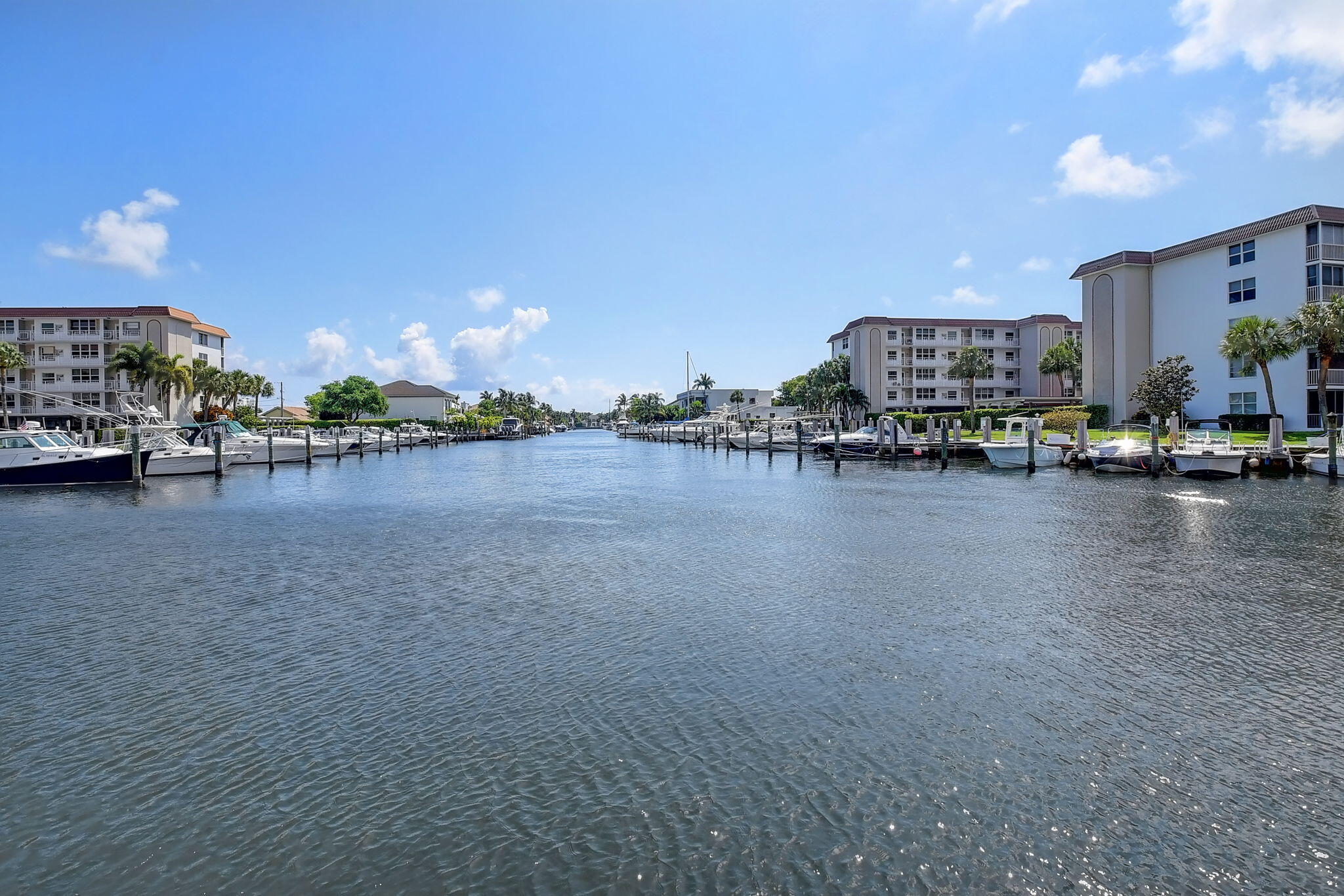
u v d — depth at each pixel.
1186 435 46.34
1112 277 64.06
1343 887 6.01
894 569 17.38
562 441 152.25
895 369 96.75
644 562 18.55
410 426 111.75
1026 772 7.76
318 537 23.12
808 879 6.14
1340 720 8.91
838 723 8.92
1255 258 53.09
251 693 10.08
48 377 77.81
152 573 17.66
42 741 8.72
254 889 6.16
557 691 10.03
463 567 18.17
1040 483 38.00
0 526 25.56
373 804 7.36
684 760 8.11
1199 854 6.41
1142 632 12.28
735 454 78.00
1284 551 19.06
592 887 6.08
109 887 6.19
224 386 84.94
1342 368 48.84
